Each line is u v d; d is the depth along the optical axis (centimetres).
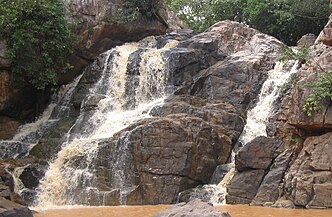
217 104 2086
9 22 2202
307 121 1620
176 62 2303
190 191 1725
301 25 3028
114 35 2717
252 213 1355
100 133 2058
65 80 2539
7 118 2378
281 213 1349
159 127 1786
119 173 1770
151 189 1723
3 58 2236
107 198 1716
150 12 2867
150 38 2861
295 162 1595
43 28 2289
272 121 1897
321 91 1587
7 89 2305
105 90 2380
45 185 1784
